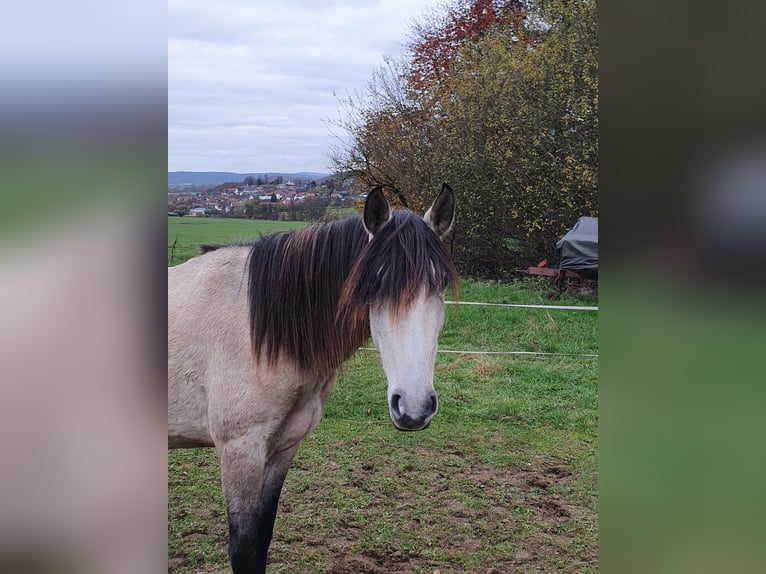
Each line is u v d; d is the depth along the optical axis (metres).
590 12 6.96
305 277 2.13
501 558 2.84
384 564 2.78
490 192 7.36
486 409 4.59
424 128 7.51
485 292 7.04
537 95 7.19
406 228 1.94
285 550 2.86
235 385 2.13
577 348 5.68
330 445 4.01
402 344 1.81
